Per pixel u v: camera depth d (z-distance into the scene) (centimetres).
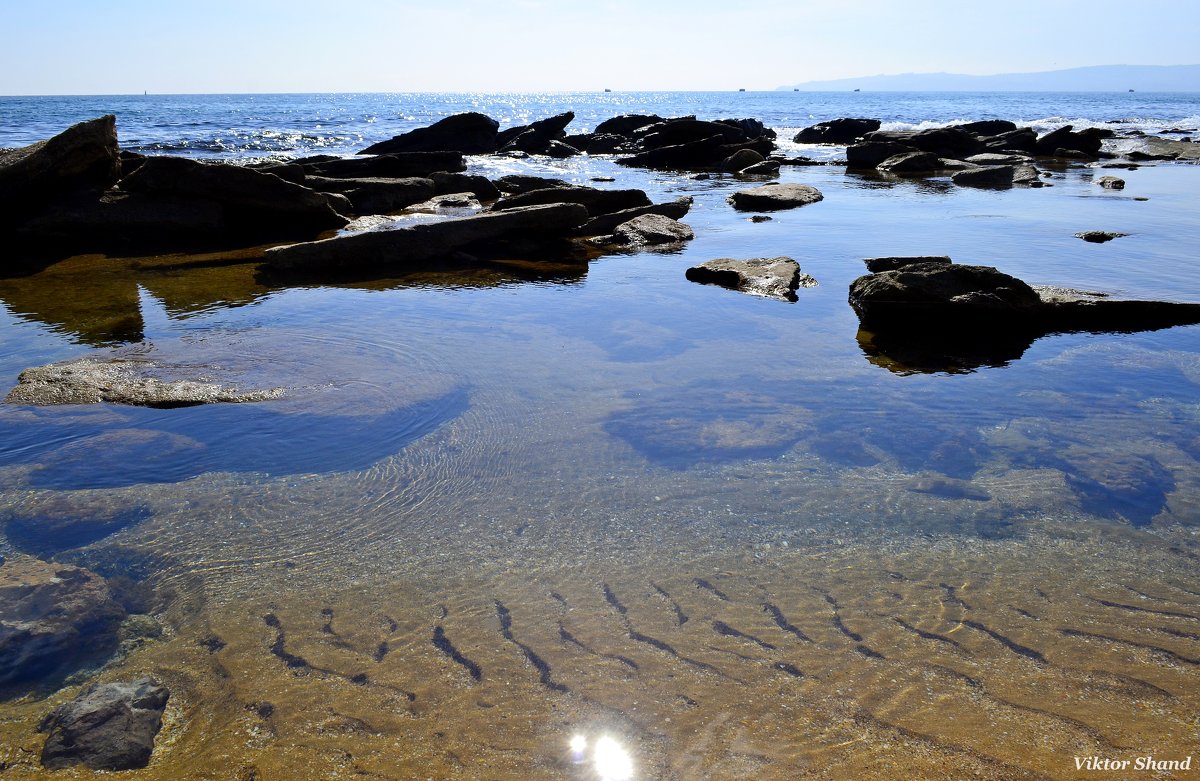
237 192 1422
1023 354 789
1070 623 384
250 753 305
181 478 530
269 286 1087
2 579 408
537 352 789
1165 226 1503
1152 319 895
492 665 354
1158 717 322
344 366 738
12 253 1298
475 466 549
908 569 430
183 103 14238
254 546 453
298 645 369
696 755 302
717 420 623
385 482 527
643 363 758
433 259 1278
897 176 2661
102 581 414
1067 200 1927
